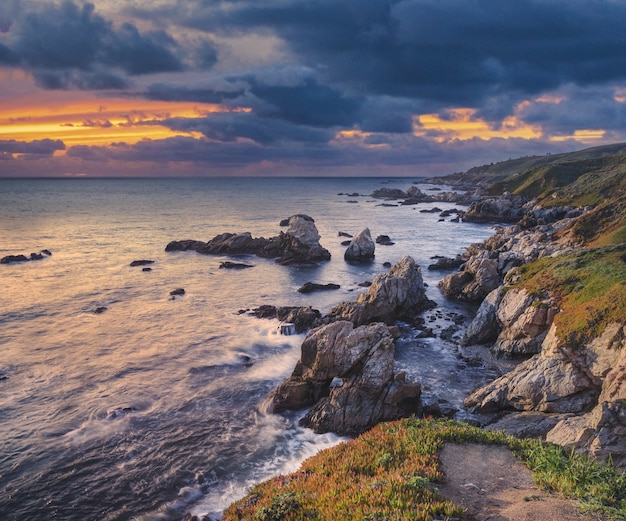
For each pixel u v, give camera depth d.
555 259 53.38
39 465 27.05
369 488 14.71
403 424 22.27
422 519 12.63
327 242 119.06
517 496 14.63
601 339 31.03
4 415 32.31
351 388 32.81
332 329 36.44
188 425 31.75
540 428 28.22
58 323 52.47
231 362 42.59
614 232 71.50
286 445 29.64
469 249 97.06
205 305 61.19
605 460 19.88
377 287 55.97
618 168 163.62
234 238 101.81
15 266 82.69
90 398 35.03
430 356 45.12
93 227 137.62
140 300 62.97
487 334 47.94
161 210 197.25
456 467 16.92
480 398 34.53
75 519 22.91
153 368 40.88
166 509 23.58
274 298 65.56
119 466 27.09
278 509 14.80
